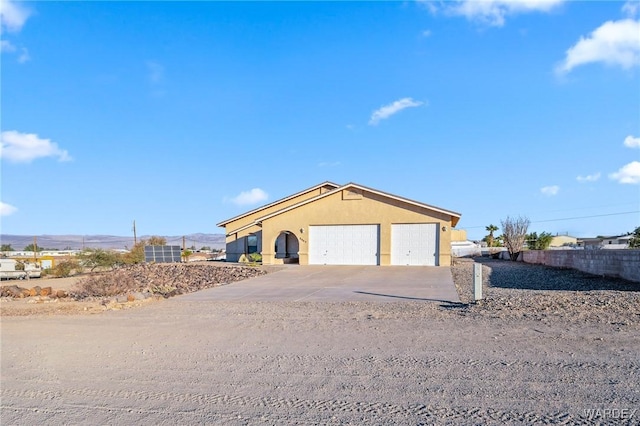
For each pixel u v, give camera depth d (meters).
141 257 36.19
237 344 7.69
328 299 13.50
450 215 25.92
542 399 4.66
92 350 7.73
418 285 16.56
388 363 6.14
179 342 8.05
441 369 5.79
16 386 5.93
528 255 33.75
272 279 20.59
